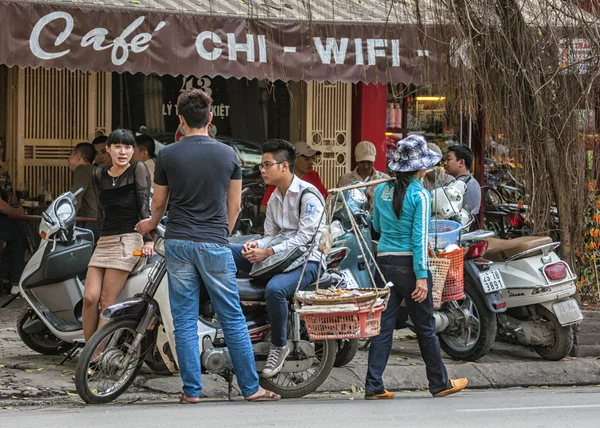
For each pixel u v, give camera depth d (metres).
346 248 15.77
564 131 18.69
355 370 15.94
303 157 21.83
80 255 15.43
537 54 18.17
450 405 13.60
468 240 17.02
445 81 18.25
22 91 23.95
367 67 18.72
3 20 16.83
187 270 12.84
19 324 16.17
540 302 16.95
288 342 13.95
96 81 24.48
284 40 18.31
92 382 13.53
